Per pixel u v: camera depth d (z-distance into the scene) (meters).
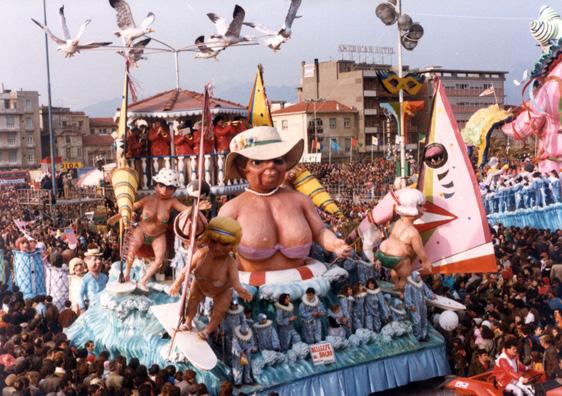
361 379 14.02
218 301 12.47
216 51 16.00
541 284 18.17
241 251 14.24
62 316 17.08
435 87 16.78
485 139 39.66
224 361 12.82
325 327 14.16
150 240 15.05
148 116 17.38
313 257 15.88
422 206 15.59
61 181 46.50
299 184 16.62
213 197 18.62
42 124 114.25
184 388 11.64
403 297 15.22
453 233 16.47
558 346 13.52
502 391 11.72
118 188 14.95
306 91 106.88
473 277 19.12
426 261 15.35
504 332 14.18
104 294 14.62
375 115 100.81
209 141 17.70
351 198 46.94
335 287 15.07
